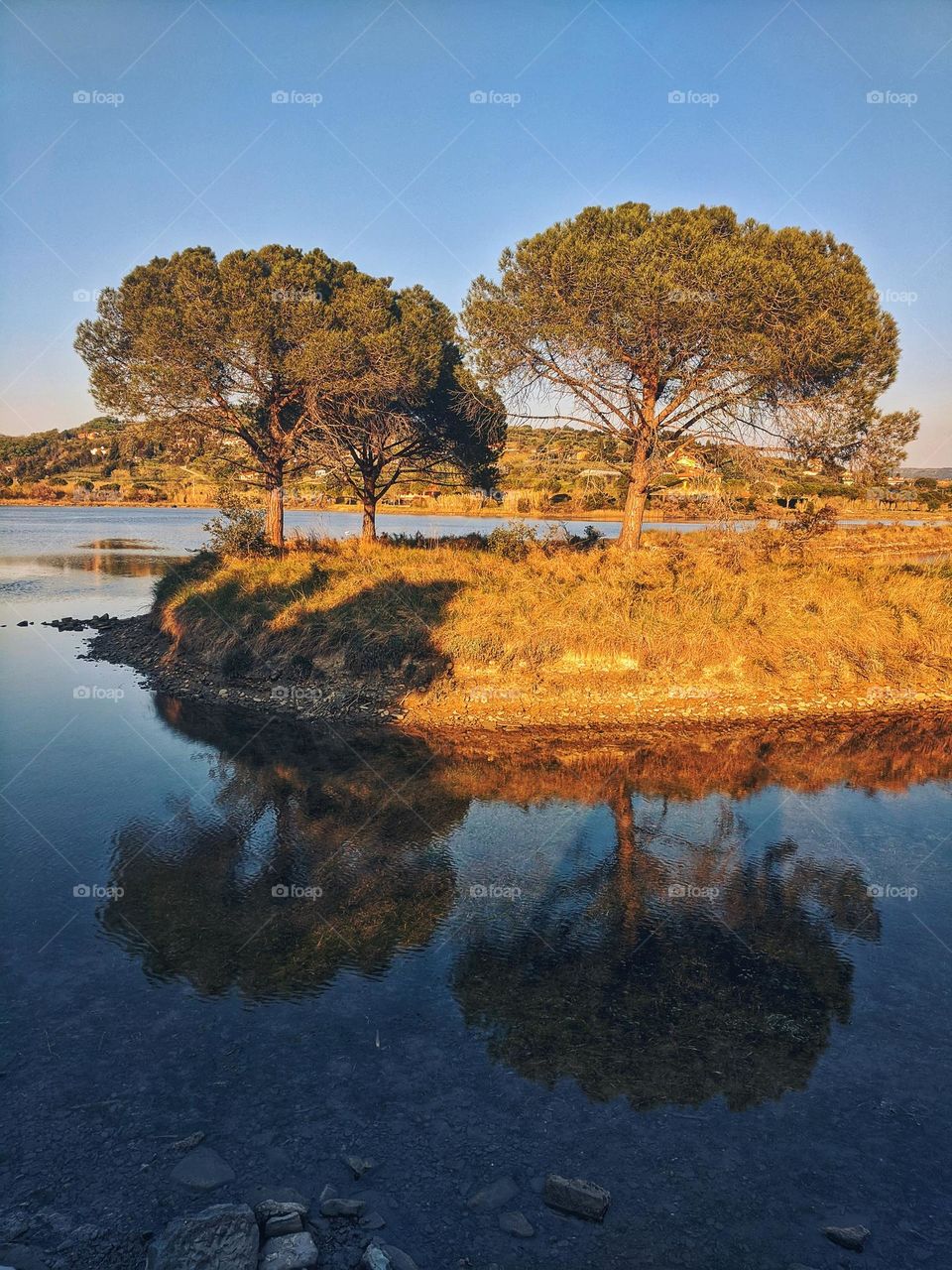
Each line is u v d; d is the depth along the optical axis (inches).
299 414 973.8
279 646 610.2
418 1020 209.5
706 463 832.9
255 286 823.7
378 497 1106.1
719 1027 209.0
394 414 932.6
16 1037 199.8
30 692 570.3
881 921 267.6
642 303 685.3
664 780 406.9
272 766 421.7
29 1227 143.9
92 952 240.8
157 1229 144.3
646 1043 201.9
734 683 562.9
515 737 473.7
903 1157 165.6
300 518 2245.3
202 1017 209.5
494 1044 200.2
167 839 327.0
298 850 318.7
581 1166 162.4
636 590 662.5
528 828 343.6
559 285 745.0
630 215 747.4
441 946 247.4
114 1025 205.3
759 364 703.1
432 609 633.0
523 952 244.7
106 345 872.3
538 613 603.2
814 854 320.2
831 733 485.4
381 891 284.4
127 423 917.2
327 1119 173.6
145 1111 174.9
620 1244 143.6
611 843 329.4
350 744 461.4
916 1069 193.3
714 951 247.1
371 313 827.4
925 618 647.1
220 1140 167.2
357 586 690.2
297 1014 211.3
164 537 2065.7
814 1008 218.4
